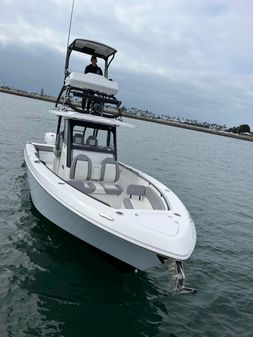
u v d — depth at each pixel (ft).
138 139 99.81
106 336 13.47
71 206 16.65
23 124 75.20
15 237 20.08
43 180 19.53
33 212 23.85
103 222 15.24
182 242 14.76
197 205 34.91
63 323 13.83
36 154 26.30
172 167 56.70
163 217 16.38
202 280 19.06
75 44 24.49
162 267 19.67
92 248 17.34
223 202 38.42
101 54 26.27
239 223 31.09
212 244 24.62
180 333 14.34
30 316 13.91
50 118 107.45
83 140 22.88
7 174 32.40
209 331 14.78
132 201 21.61
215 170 64.80
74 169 21.08
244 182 57.11
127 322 14.46
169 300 16.56
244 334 14.97
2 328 13.02
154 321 14.80
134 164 53.06
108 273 17.78
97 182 22.08
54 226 20.26
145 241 14.40
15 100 198.70
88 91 22.85
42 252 18.84
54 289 15.88
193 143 135.23
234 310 16.61
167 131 199.00
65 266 17.83
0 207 24.18
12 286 15.56
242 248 24.79
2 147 44.04
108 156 23.26
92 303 15.34
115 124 21.86
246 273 20.74
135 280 17.74
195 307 16.31
